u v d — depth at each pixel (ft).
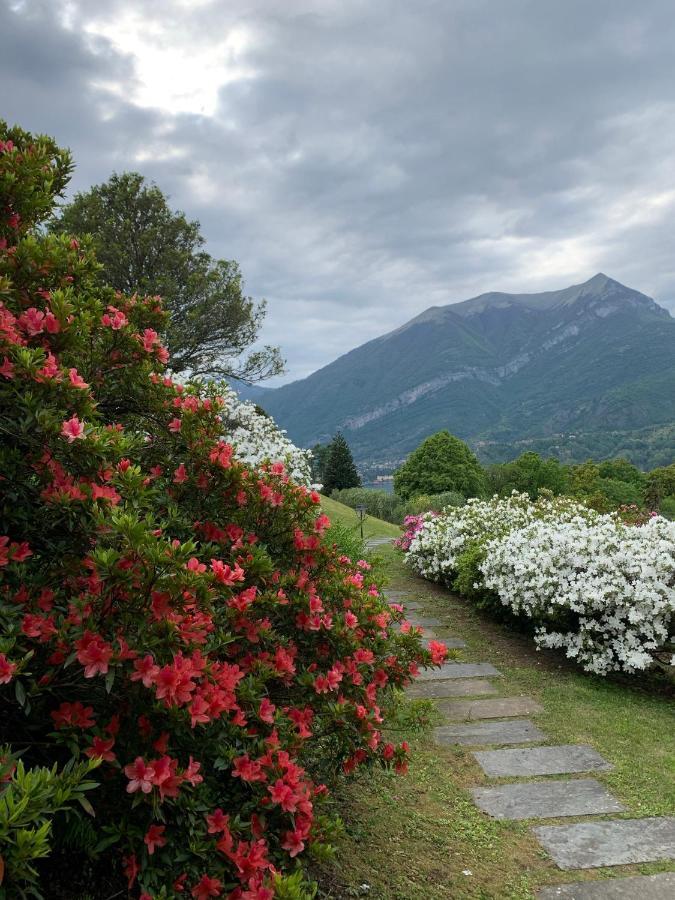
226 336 59.26
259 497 9.80
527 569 22.12
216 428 9.88
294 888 5.70
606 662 19.51
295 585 9.37
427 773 13.21
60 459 6.75
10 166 8.91
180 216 58.90
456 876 9.59
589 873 9.73
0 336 6.51
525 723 16.07
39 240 9.20
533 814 11.53
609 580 20.08
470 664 21.01
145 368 9.59
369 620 9.87
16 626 5.65
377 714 9.27
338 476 179.22
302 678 8.47
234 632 8.04
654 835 10.76
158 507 8.93
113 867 6.55
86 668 5.46
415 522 41.55
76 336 7.88
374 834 10.52
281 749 7.17
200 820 6.23
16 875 4.16
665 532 22.04
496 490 164.76
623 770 13.38
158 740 6.02
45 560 6.95
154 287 54.39
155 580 5.86
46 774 4.67
